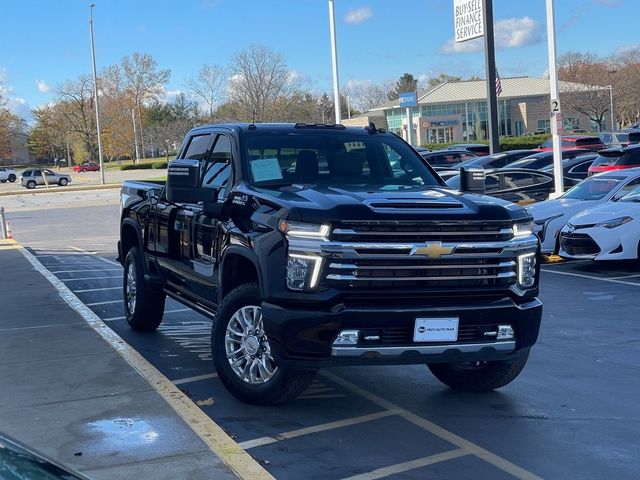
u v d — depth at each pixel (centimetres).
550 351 853
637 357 823
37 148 13450
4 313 1108
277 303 590
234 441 566
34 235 2650
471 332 594
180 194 693
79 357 811
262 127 748
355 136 762
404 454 555
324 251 571
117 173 8188
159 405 642
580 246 1442
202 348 886
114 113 10150
